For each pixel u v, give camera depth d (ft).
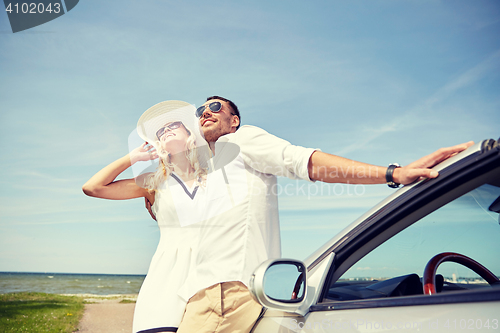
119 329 44.65
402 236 3.74
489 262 3.62
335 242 4.10
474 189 3.24
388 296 3.74
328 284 3.94
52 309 56.59
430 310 2.77
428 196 3.44
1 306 57.11
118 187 7.43
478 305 2.49
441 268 3.69
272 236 5.34
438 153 3.57
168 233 6.47
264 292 3.43
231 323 4.75
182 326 5.07
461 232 3.60
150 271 6.17
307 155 4.55
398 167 3.81
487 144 3.11
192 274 5.37
